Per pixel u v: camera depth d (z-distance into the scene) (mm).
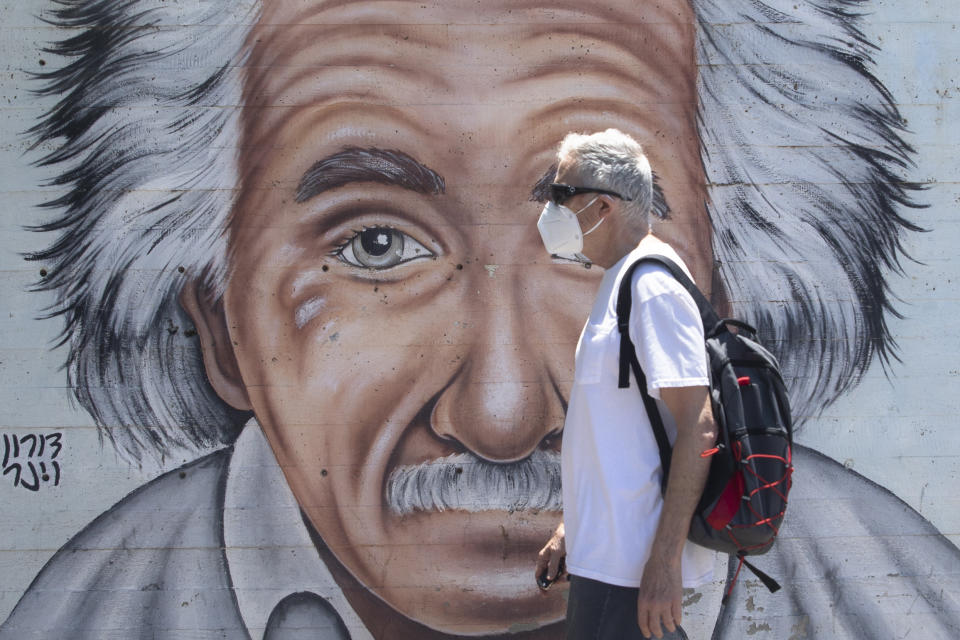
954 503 3164
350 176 3152
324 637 3109
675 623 1930
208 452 3119
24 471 3092
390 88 3150
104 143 3135
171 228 3135
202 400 3125
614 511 2049
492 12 3152
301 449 3127
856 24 3211
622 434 2064
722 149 3199
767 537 1961
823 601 3141
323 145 3148
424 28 3150
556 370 3146
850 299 3197
